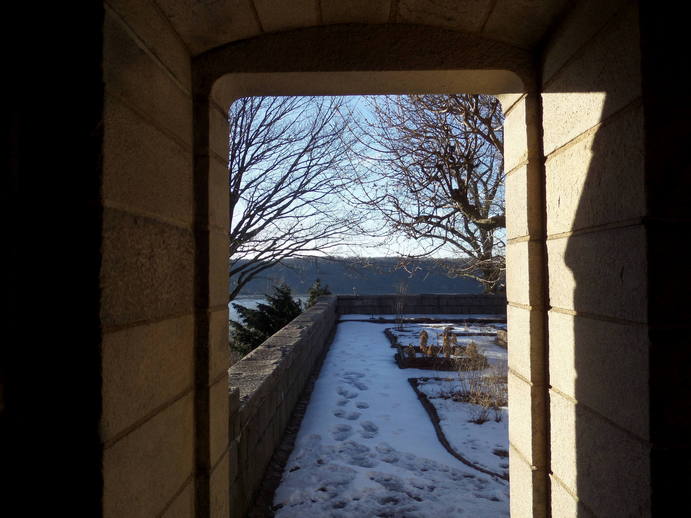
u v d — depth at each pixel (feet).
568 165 5.43
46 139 3.73
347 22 5.99
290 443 14.20
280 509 10.41
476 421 15.70
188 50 5.88
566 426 5.49
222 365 6.34
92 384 3.60
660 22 4.05
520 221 6.44
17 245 3.59
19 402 3.59
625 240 4.27
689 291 3.98
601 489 4.71
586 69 4.98
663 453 3.90
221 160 6.48
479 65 6.11
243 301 55.26
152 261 4.60
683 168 4.01
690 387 3.94
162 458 4.75
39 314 3.65
